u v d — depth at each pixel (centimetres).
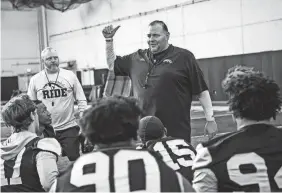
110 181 142
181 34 1201
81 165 148
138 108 158
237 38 1032
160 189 143
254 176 161
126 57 373
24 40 1892
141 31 1338
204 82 352
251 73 174
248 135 168
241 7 1012
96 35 1551
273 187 161
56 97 454
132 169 144
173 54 347
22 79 1731
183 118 349
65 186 146
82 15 1616
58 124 454
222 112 967
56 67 459
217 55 1097
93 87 1348
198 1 1132
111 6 1459
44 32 1884
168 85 342
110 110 148
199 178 168
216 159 165
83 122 152
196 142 681
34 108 239
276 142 166
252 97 167
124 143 151
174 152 258
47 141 230
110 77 424
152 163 147
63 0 1439
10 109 233
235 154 164
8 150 227
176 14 1205
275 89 171
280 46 929
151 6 1292
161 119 345
